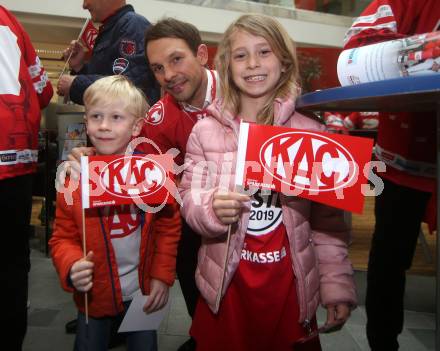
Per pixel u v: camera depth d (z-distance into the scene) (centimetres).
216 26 416
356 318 171
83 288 83
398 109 89
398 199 114
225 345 91
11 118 100
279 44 90
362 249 269
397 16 96
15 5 322
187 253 131
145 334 98
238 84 91
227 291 92
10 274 104
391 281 117
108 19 146
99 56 147
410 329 162
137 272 98
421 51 52
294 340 88
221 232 83
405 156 111
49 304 182
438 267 61
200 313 97
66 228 95
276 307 87
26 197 108
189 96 118
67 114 187
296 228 87
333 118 229
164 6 386
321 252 91
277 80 92
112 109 94
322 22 500
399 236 116
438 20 94
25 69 107
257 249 88
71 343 147
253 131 75
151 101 145
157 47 113
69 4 333
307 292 87
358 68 60
